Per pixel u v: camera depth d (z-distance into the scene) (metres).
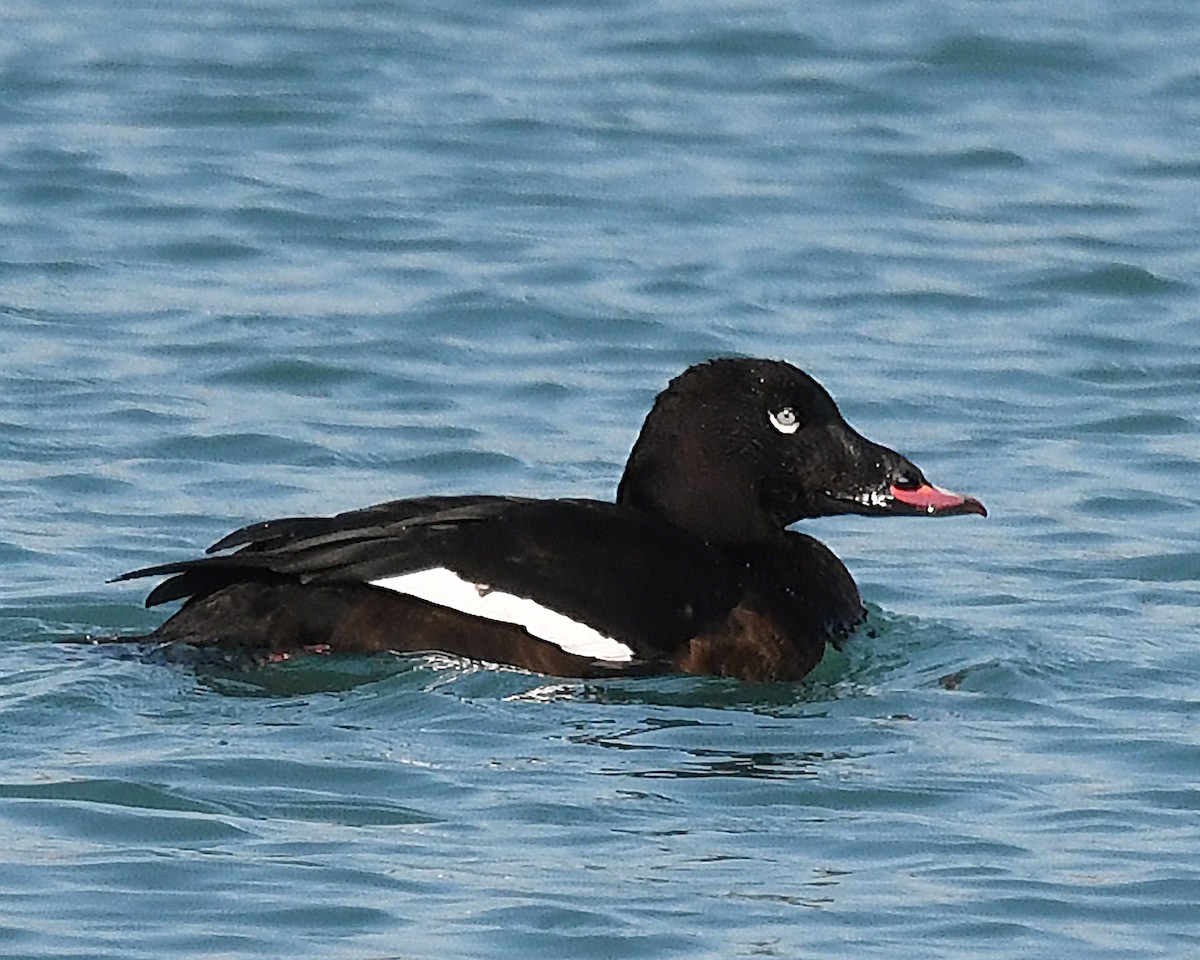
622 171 21.58
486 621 11.68
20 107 22.39
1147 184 21.62
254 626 11.71
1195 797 10.80
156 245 19.62
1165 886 9.86
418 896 9.62
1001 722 11.74
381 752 10.96
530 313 18.53
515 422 16.55
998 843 10.27
